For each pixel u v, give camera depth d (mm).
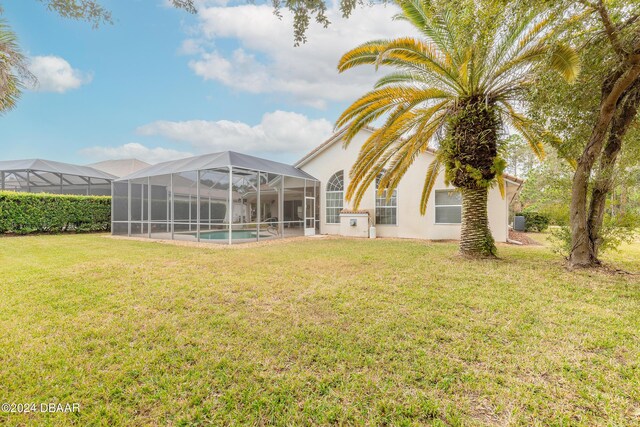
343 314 4273
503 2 5191
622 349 3203
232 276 6539
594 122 6734
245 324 3934
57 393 2527
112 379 2717
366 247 11625
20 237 14445
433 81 8438
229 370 2867
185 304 4699
